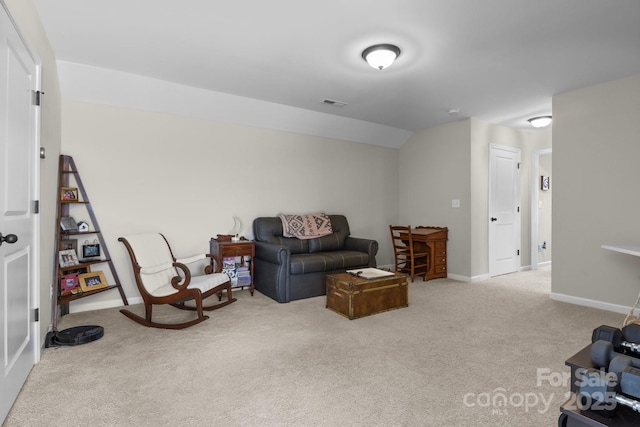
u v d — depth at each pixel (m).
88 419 1.64
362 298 3.21
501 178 5.23
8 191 1.70
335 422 1.62
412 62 3.04
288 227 4.41
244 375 2.08
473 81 3.48
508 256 5.38
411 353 2.40
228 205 4.29
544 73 3.27
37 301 2.20
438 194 5.21
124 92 3.48
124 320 3.10
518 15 2.30
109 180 3.56
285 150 4.75
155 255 3.25
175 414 1.68
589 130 3.58
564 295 3.77
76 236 3.39
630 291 3.32
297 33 2.57
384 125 5.19
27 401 1.79
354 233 5.41
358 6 2.22
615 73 3.26
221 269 3.76
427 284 4.61
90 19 2.39
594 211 3.56
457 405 1.77
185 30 2.54
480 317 3.20
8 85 1.68
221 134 4.24
